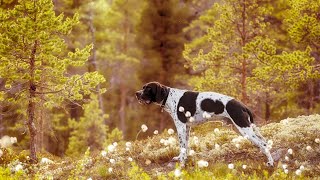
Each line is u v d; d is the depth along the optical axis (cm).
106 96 4334
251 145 1120
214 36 2181
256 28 2155
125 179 1024
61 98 1451
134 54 4312
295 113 2669
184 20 3525
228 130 1321
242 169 1002
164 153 1132
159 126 3594
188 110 1048
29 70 1404
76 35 3159
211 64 2236
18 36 1345
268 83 1966
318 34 1752
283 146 1095
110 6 4347
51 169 1209
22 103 1557
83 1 3194
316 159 1030
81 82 1438
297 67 1727
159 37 3472
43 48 1389
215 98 1032
